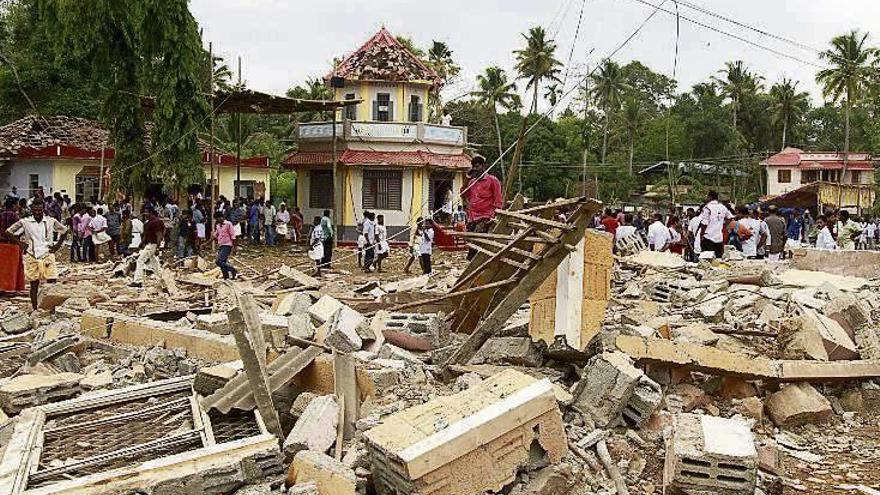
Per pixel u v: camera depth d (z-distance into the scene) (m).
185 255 23.86
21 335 10.77
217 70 37.47
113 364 9.69
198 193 28.88
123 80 28.30
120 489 5.29
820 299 12.54
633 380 7.57
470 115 60.09
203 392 7.52
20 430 6.54
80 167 36.00
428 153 35.97
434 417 5.86
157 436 6.55
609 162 61.50
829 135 77.75
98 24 26.94
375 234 22.59
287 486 5.73
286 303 11.05
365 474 5.73
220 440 6.43
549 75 51.31
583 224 8.43
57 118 39.62
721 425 6.80
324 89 52.25
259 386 6.58
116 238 24.44
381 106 38.38
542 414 5.96
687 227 21.25
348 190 35.88
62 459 6.07
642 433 7.65
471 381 7.77
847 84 53.88
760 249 19.80
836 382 9.28
